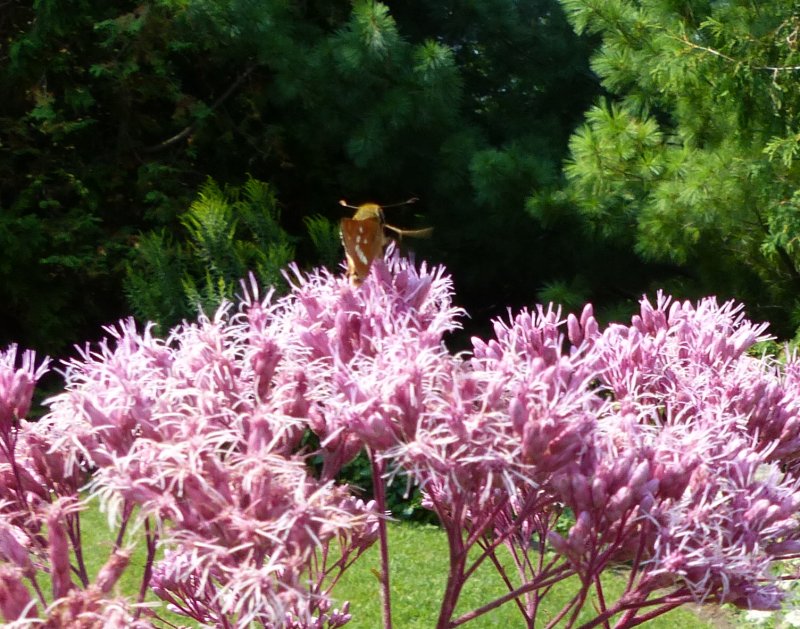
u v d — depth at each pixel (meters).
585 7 8.61
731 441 2.32
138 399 2.16
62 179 12.40
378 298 2.56
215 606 2.29
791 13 7.74
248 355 2.36
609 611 2.26
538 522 2.85
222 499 1.91
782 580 2.51
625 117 8.70
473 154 10.45
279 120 12.71
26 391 2.37
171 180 12.28
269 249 10.02
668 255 9.32
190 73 13.09
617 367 2.86
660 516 2.18
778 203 7.94
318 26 11.88
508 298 12.79
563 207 9.53
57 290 11.84
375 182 11.78
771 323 9.20
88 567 6.14
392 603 6.96
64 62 12.20
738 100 7.84
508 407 2.21
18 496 2.35
